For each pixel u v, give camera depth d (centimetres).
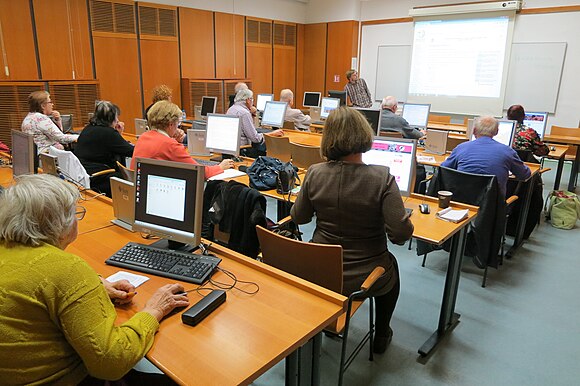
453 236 220
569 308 265
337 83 927
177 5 723
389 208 169
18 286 96
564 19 661
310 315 133
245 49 848
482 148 296
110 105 366
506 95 734
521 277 306
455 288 234
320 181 180
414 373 205
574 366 210
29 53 564
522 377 202
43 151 303
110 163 368
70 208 110
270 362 112
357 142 172
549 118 701
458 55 771
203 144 390
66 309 98
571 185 528
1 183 292
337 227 181
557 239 378
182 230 165
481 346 226
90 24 622
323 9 921
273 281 154
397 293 206
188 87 743
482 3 725
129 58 676
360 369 207
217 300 136
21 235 102
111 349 102
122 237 192
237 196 214
